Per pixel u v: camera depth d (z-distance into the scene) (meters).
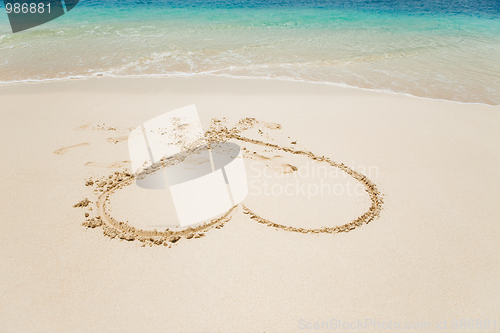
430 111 2.16
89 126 1.93
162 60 2.95
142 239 1.28
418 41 3.60
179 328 1.04
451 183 1.57
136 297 1.11
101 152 1.71
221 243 1.28
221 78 2.60
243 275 1.18
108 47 3.25
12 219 1.34
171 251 1.25
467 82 2.59
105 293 1.12
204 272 1.18
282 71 2.75
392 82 2.58
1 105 2.14
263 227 1.34
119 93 2.34
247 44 3.38
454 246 1.29
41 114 2.05
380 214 1.41
